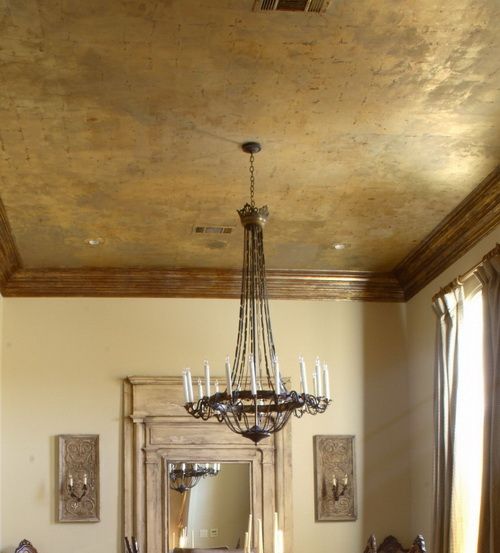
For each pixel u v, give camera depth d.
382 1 4.79
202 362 9.45
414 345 9.60
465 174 7.13
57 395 9.23
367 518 9.37
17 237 8.44
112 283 9.48
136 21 4.95
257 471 9.30
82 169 6.91
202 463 9.24
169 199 7.56
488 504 6.92
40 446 9.11
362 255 9.20
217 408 6.34
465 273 8.05
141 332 9.45
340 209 7.87
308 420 9.53
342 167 6.96
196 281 9.57
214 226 8.23
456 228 8.16
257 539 9.15
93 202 7.59
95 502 9.03
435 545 8.11
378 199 7.66
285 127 6.25
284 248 8.95
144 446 9.20
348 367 9.69
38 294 9.43
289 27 5.03
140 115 6.04
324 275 9.70
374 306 9.88
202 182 7.20
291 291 9.75
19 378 9.23
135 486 9.09
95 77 5.53
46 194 7.40
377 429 9.59
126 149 6.56
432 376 9.11
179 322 9.52
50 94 5.73
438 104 5.94
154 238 8.54
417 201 7.72
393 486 9.48
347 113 6.05
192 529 9.09
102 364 9.35
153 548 8.98
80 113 5.99
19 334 9.32
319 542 9.27
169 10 4.85
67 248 8.78
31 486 9.01
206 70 5.47
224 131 6.29
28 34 5.04
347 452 9.48
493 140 6.50
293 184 7.28
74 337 9.38
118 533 9.01
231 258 9.18
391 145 6.57
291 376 9.55
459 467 7.91
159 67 5.43
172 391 9.30
